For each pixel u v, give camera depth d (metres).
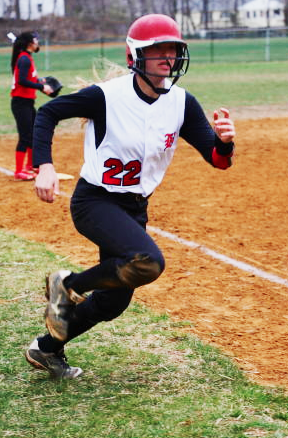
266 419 8.42
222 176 24.33
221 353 10.45
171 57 8.47
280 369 10.02
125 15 144.50
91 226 8.73
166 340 10.94
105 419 8.46
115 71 9.11
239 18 162.75
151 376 9.70
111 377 9.68
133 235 8.45
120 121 8.58
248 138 31.95
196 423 8.30
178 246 16.33
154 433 8.08
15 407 8.80
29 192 22.47
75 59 85.81
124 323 11.62
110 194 8.88
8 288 13.33
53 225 18.47
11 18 133.25
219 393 9.16
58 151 29.80
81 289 8.80
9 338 11.02
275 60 81.12
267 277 14.16
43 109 8.62
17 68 23.08
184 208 19.95
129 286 8.48
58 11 139.50
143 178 8.90
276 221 18.52
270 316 12.12
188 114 9.06
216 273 14.40
